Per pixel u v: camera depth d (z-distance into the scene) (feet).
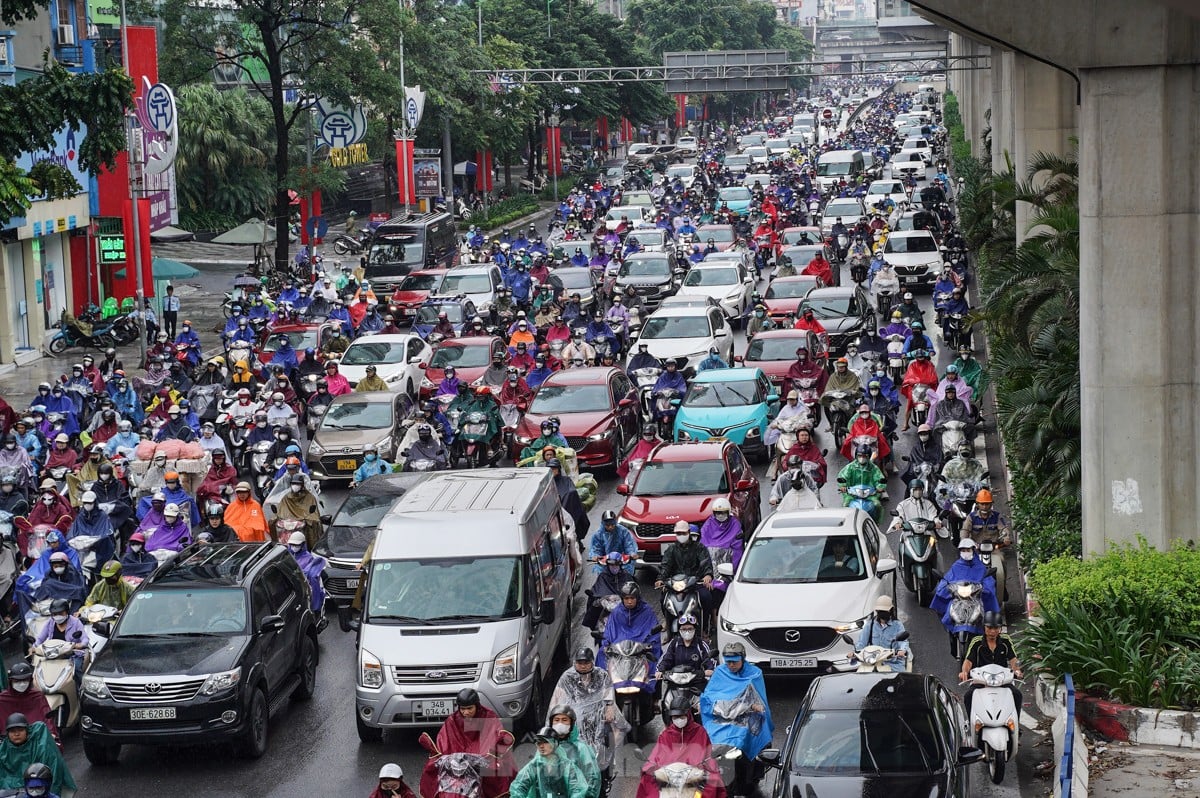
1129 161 64.90
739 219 241.55
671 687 54.08
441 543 59.47
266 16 193.06
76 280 182.60
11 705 52.90
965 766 46.19
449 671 55.57
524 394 111.96
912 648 65.41
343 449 102.17
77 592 69.10
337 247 246.88
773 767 47.39
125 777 55.57
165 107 145.07
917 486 73.41
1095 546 67.31
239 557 62.69
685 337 128.98
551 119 358.02
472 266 173.78
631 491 81.35
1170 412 65.98
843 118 589.73
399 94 204.54
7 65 153.38
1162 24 63.72
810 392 108.68
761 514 87.81
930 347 113.50
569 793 43.14
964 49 329.72
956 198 241.35
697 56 268.62
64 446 95.81
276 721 61.11
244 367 119.65
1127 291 65.51
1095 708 54.19
